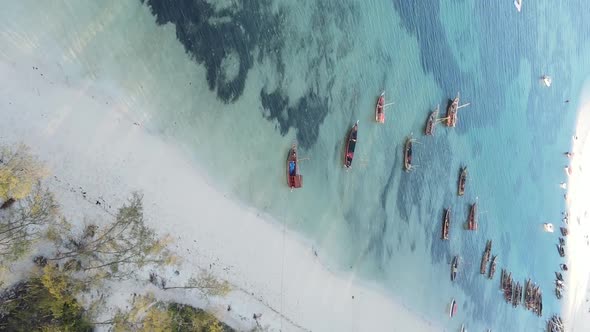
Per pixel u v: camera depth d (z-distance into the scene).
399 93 52.41
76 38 32.91
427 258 55.34
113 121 34.25
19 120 30.92
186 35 37.00
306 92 43.88
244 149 40.03
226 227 38.88
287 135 42.56
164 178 36.19
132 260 33.56
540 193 77.44
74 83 32.91
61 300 30.11
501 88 68.50
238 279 39.28
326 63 45.34
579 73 83.94
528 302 73.44
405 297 52.34
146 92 35.47
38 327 29.86
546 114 77.88
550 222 79.38
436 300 56.34
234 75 39.41
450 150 59.19
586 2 83.06
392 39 51.50
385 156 50.72
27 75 31.34
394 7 51.66
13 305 29.14
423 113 55.47
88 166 33.22
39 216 30.17
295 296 42.50
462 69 61.31
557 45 78.69
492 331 65.75
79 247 32.44
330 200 45.59
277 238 41.78
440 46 57.81
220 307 37.97
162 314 34.03
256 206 40.66
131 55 34.81
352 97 47.66
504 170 69.75
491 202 66.94
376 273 49.38
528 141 74.69
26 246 29.09
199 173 37.78
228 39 39.06
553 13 77.06
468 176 62.12
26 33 31.34
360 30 48.22
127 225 33.44
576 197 84.12
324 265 44.91
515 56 70.75
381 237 50.03
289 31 42.66
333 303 45.19
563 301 81.00
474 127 63.66
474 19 62.84
